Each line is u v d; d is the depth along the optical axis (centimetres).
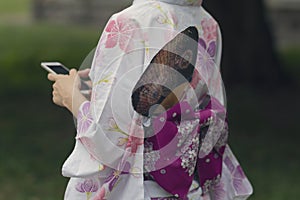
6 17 2570
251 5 1353
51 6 2452
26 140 977
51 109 1187
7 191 761
